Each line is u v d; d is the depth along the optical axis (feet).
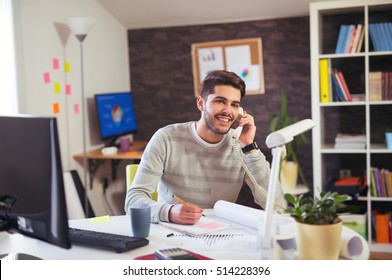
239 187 8.02
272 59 15.81
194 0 14.99
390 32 13.75
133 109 16.42
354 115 15.26
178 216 6.70
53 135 5.00
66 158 13.84
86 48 14.75
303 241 5.21
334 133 15.46
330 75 14.20
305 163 15.92
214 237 6.23
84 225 6.98
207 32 16.25
